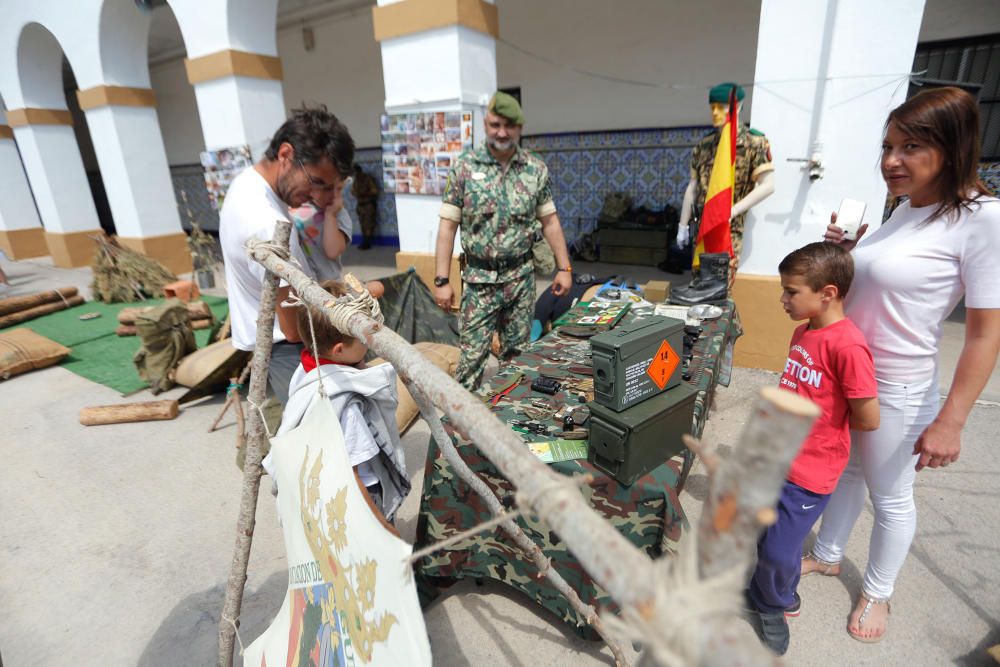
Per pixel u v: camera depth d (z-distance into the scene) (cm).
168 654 195
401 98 463
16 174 1037
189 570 234
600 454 157
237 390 346
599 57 730
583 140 781
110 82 740
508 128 268
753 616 187
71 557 244
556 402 199
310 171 174
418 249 511
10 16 786
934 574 209
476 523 185
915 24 295
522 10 758
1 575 235
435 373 81
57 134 890
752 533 43
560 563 172
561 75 765
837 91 322
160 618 210
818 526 241
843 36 312
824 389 155
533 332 407
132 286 689
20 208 1049
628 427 147
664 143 724
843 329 152
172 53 1152
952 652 177
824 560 209
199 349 461
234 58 560
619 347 146
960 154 134
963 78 517
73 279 852
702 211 376
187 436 349
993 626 187
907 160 140
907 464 163
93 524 266
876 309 154
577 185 809
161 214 824
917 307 148
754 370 391
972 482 262
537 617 198
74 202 925
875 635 182
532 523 173
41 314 628
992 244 133
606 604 167
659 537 160
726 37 645
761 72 338
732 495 44
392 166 491
